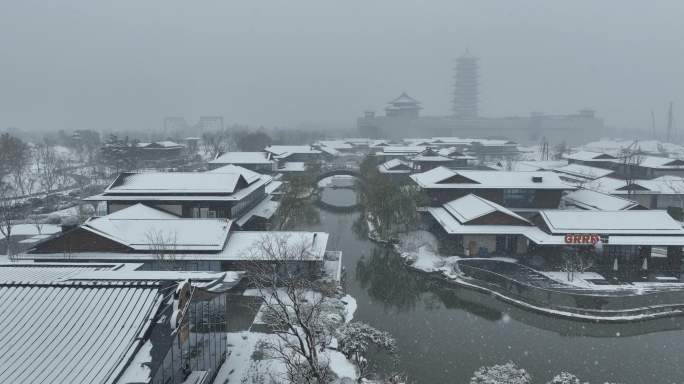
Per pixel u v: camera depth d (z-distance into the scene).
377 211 76.69
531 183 81.44
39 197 98.00
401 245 69.75
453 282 56.00
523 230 62.97
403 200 75.88
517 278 55.28
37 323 23.69
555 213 63.09
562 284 53.41
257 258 49.22
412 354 39.44
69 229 53.59
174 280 26.92
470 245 64.25
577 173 112.75
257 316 43.81
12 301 25.00
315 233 57.59
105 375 20.59
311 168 129.38
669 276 56.28
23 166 113.56
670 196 98.62
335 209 102.38
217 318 34.09
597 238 58.06
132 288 25.67
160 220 55.97
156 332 23.41
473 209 68.56
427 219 82.94
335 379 33.38
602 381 35.28
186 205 69.38
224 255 51.66
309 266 51.59
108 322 23.73
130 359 21.66
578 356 39.38
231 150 199.75
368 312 48.44
